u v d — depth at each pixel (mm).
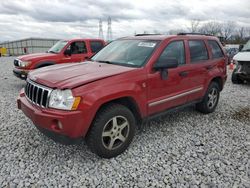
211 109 5465
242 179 3008
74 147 3746
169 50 4207
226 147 3846
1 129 4418
